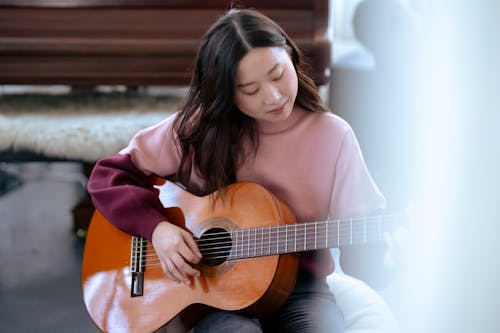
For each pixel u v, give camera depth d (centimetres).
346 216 133
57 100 236
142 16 228
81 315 201
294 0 224
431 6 114
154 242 133
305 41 217
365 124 240
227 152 134
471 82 98
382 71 230
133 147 146
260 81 120
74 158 213
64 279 222
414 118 200
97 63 224
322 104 137
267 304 126
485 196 98
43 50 223
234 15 126
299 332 126
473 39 97
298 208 138
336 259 174
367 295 145
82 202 255
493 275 99
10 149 213
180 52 221
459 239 101
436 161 105
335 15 349
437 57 106
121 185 139
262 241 126
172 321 133
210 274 130
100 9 228
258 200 131
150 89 254
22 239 253
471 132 98
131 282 138
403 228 116
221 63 121
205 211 136
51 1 228
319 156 134
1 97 237
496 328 100
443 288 104
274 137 136
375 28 233
